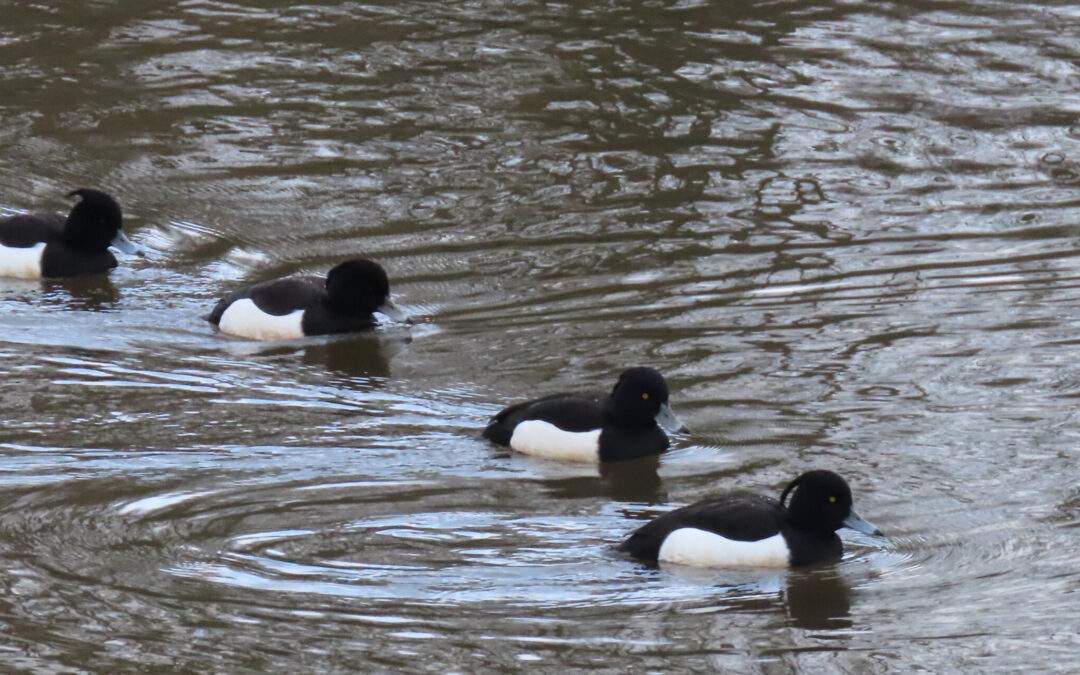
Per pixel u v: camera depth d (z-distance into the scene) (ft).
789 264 61.46
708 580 39.06
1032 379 51.31
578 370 52.54
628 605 37.76
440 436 47.70
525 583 38.73
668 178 69.51
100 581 38.40
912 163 71.36
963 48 84.12
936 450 46.42
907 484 44.29
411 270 61.67
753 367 52.49
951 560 40.11
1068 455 45.91
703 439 47.39
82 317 57.67
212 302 59.67
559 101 77.36
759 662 35.27
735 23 87.35
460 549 40.37
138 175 70.38
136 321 57.52
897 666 35.17
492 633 36.29
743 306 57.72
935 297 58.23
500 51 83.15
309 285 57.57
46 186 69.31
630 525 41.86
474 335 55.77
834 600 38.11
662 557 39.78
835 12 89.20
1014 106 77.36
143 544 40.24
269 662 34.86
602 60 82.07
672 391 50.72
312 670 34.50
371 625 36.50
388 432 47.78
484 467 45.44
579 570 39.40
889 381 51.31
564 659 35.24
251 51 83.05
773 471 45.14
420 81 79.46
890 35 85.92
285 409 49.42
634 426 46.29
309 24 86.74
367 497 43.06
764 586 38.78
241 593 37.93
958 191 68.64
